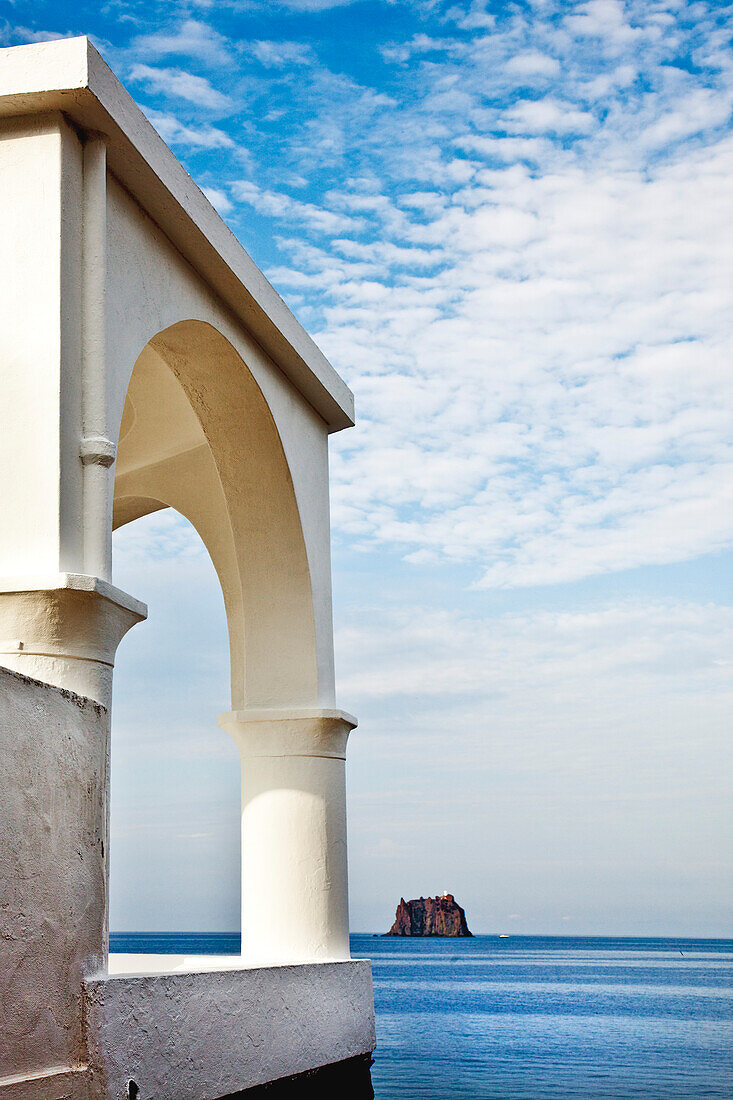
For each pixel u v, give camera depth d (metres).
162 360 7.20
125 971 5.99
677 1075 17.14
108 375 5.12
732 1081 16.27
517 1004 43.72
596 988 57.25
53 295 4.85
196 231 5.93
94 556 4.75
